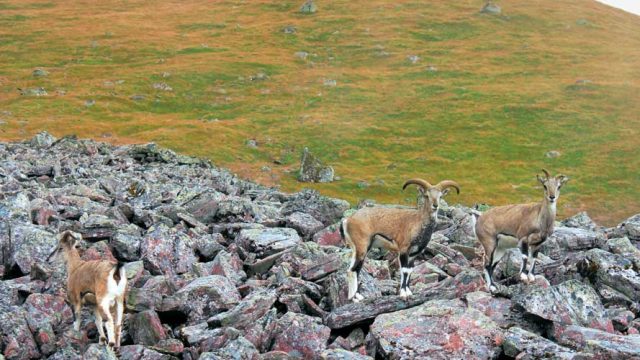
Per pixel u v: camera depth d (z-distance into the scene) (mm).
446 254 21547
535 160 111500
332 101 137500
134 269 18250
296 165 105500
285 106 134375
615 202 94375
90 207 24703
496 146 116688
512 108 132375
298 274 19125
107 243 20562
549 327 14883
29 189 26234
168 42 172625
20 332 14688
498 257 18156
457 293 16422
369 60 163875
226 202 25953
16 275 18922
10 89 133375
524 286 16297
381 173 104125
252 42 175500
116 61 157375
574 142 117812
